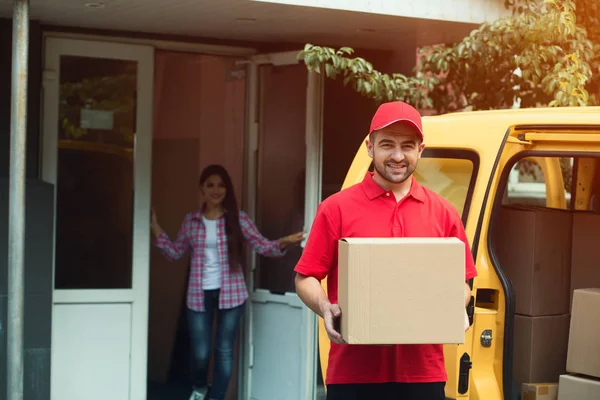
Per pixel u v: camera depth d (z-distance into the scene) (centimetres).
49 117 729
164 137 959
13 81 572
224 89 878
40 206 682
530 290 505
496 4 705
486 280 474
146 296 759
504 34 701
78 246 742
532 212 505
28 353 682
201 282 759
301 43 788
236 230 758
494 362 476
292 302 753
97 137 746
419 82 761
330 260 398
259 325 784
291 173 762
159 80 958
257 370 786
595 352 474
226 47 785
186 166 937
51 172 730
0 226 660
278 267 772
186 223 768
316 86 737
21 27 572
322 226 396
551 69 721
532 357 505
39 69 709
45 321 687
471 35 707
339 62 702
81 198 742
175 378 946
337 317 369
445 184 496
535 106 763
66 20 705
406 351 393
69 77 736
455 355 463
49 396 690
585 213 525
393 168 384
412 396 392
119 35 747
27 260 679
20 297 575
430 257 356
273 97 777
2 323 663
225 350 758
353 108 810
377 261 354
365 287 354
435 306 357
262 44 796
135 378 758
